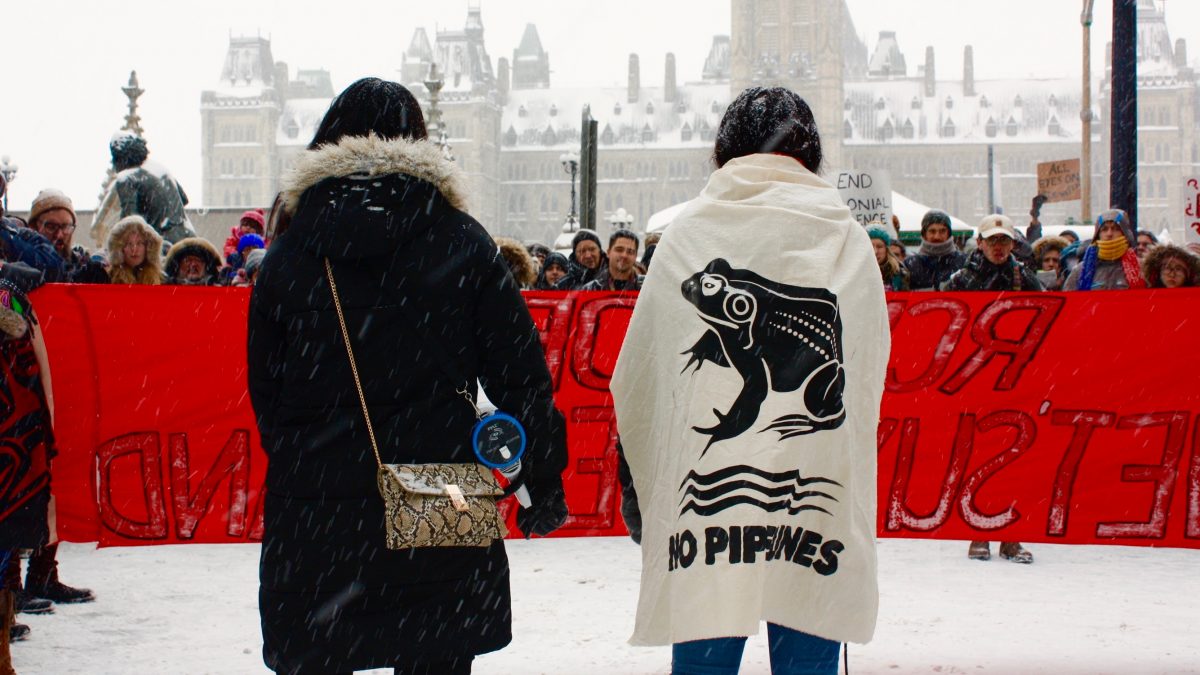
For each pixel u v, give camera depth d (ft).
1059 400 17.48
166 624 17.21
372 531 8.71
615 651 15.44
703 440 9.32
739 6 457.68
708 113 467.93
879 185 41.11
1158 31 452.35
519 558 22.49
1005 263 26.43
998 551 23.40
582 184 55.72
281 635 8.79
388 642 8.66
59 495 18.17
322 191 9.06
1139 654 15.12
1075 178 82.48
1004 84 467.52
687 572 9.09
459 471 8.93
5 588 13.65
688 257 9.77
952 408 17.78
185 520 18.60
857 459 9.50
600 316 19.53
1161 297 17.13
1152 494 17.24
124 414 18.38
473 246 9.14
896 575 20.77
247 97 473.67
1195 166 442.09
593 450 19.60
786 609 9.09
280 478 8.95
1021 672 14.26
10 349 13.62
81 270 24.79
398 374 8.91
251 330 9.34
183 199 42.88
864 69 615.98
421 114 9.82
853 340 9.58
